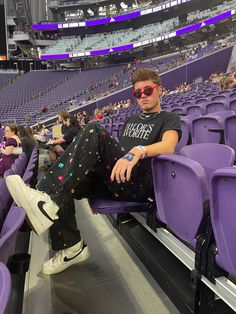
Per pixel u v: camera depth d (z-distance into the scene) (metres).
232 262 1.21
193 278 1.50
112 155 1.90
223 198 1.17
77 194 2.11
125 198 2.01
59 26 36.03
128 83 23.23
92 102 21.94
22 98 28.77
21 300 1.61
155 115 2.16
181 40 30.64
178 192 1.53
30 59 35.69
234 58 20.39
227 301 1.30
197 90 13.45
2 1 33.34
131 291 1.92
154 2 33.22
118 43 33.12
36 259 2.39
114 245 2.55
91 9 37.12
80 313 1.75
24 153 4.75
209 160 1.97
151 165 1.86
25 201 1.64
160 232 1.89
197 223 1.43
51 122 20.42
